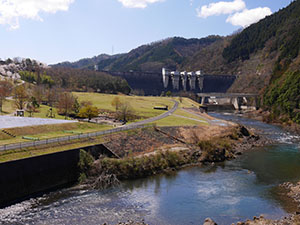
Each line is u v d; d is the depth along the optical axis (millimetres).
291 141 98688
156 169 61062
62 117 103125
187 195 48562
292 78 156375
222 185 53875
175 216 40750
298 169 64750
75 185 52125
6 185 44219
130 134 78062
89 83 199750
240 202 46000
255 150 84500
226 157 74000
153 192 49594
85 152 56781
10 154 48531
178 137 87000
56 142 58656
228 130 99688
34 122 79000
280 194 49562
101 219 39125
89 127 87188
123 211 41844
